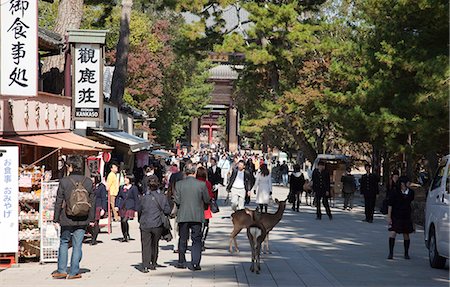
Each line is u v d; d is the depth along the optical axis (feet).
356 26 170.71
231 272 52.11
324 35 177.99
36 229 57.88
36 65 65.26
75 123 102.17
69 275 48.62
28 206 58.18
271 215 54.70
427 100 92.58
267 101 174.91
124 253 64.80
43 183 57.06
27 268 54.85
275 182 241.35
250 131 175.11
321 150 192.75
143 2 166.20
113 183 87.97
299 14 175.42
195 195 53.31
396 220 62.49
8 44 64.85
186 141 444.96
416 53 96.37
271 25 163.84
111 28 202.80
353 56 152.15
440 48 96.32
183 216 53.21
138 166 133.80
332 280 48.67
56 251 57.26
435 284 48.24
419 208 103.96
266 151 312.09
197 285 45.57
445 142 94.89
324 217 110.01
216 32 174.91
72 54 96.37
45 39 85.05
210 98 319.27
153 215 52.08
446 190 55.93
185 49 176.55
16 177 54.90
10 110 68.39
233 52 169.37
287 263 58.08
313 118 174.70
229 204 134.82
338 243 75.46
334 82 160.97
